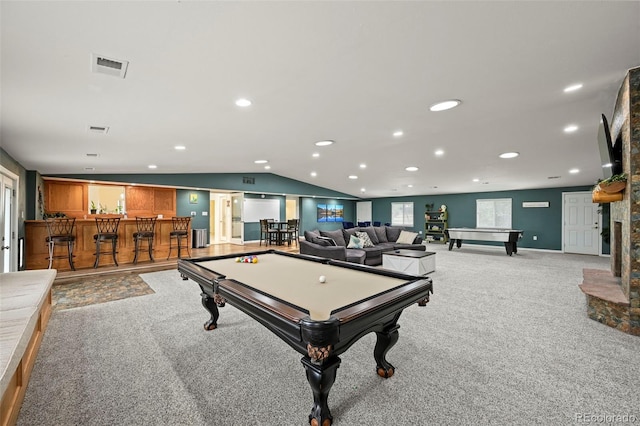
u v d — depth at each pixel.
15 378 1.62
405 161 6.07
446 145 4.67
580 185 8.01
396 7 1.35
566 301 3.61
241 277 2.31
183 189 8.61
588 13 1.47
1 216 3.72
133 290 4.11
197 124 3.12
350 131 3.84
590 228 7.89
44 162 4.51
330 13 1.37
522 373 1.98
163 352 2.31
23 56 1.53
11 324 1.72
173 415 1.60
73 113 2.44
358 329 1.46
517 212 9.09
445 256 7.46
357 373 2.01
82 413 1.60
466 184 8.48
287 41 1.60
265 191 9.07
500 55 1.89
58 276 4.64
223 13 1.30
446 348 2.36
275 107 2.77
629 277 2.57
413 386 1.85
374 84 2.30
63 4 1.15
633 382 1.87
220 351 2.33
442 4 1.36
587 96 2.72
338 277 2.30
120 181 6.61
